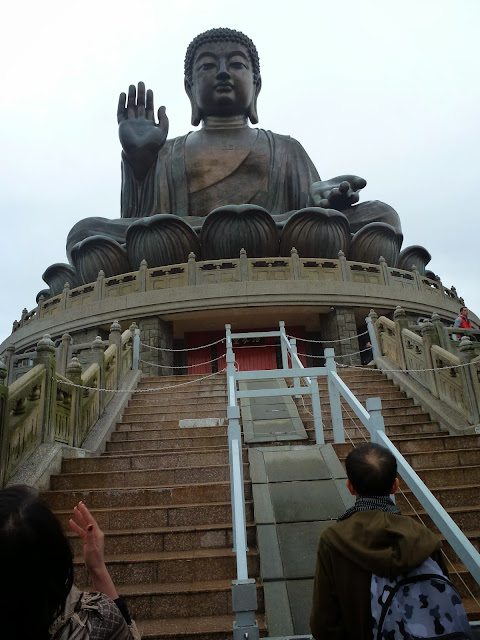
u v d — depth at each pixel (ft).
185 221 77.30
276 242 73.92
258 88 104.83
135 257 73.92
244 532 12.03
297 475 20.29
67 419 27.76
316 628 7.36
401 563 6.83
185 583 15.92
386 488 8.17
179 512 19.30
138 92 93.04
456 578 15.35
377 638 6.68
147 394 39.52
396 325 41.22
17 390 22.90
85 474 23.11
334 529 7.70
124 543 17.81
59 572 5.04
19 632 4.68
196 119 101.14
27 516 4.94
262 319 69.51
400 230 84.53
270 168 93.71
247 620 9.58
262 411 32.55
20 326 79.71
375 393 36.91
